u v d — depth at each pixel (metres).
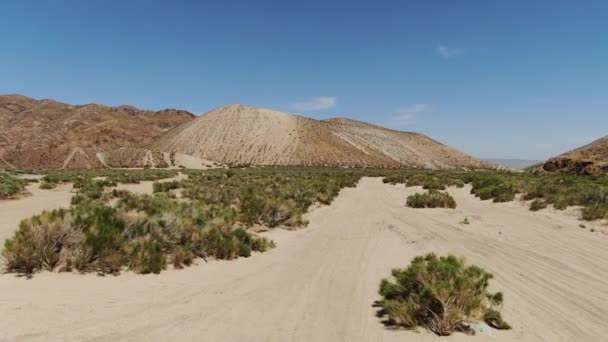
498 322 5.54
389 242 11.73
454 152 177.00
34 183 28.81
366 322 5.65
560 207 16.22
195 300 6.30
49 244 7.37
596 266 8.70
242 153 139.62
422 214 17.25
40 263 7.12
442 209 18.59
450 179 35.28
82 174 42.56
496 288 7.17
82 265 7.30
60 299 5.75
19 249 7.03
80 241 7.53
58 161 99.88
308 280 7.81
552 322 5.69
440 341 5.00
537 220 14.53
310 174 52.06
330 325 5.52
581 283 7.53
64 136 154.25
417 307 5.65
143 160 101.75
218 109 176.62
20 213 15.05
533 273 8.18
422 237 12.25
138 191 25.67
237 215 13.82
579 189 19.41
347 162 133.38
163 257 8.25
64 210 8.54
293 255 10.14
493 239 11.74
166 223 9.41
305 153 138.25
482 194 22.16
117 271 7.48
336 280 7.83
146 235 8.87
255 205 14.43
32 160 100.06
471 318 5.61
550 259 9.33
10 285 6.16
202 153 141.50
